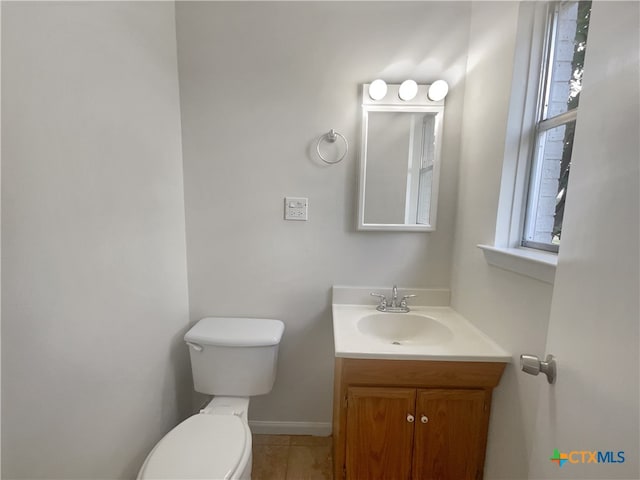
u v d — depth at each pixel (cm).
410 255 147
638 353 44
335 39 134
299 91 137
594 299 53
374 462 114
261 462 143
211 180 142
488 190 113
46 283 70
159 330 121
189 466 90
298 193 143
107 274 90
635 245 45
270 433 160
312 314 151
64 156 74
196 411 158
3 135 60
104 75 87
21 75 63
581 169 58
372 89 130
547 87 100
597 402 51
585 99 58
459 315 137
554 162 96
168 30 126
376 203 141
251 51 134
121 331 97
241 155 140
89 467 84
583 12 88
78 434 80
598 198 53
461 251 136
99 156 86
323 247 146
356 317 134
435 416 111
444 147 140
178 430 105
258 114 138
